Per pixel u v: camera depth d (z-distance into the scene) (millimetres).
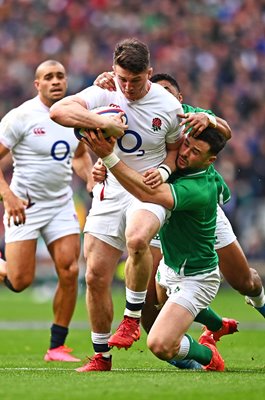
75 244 33188
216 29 90625
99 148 24234
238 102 84500
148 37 90312
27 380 22812
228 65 87312
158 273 27125
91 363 26406
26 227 32875
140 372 25703
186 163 25016
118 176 24641
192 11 92250
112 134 23969
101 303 26016
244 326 47562
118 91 24891
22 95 87750
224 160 78062
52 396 19641
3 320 52812
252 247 74812
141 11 92500
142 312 28609
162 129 25062
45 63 33156
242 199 75875
